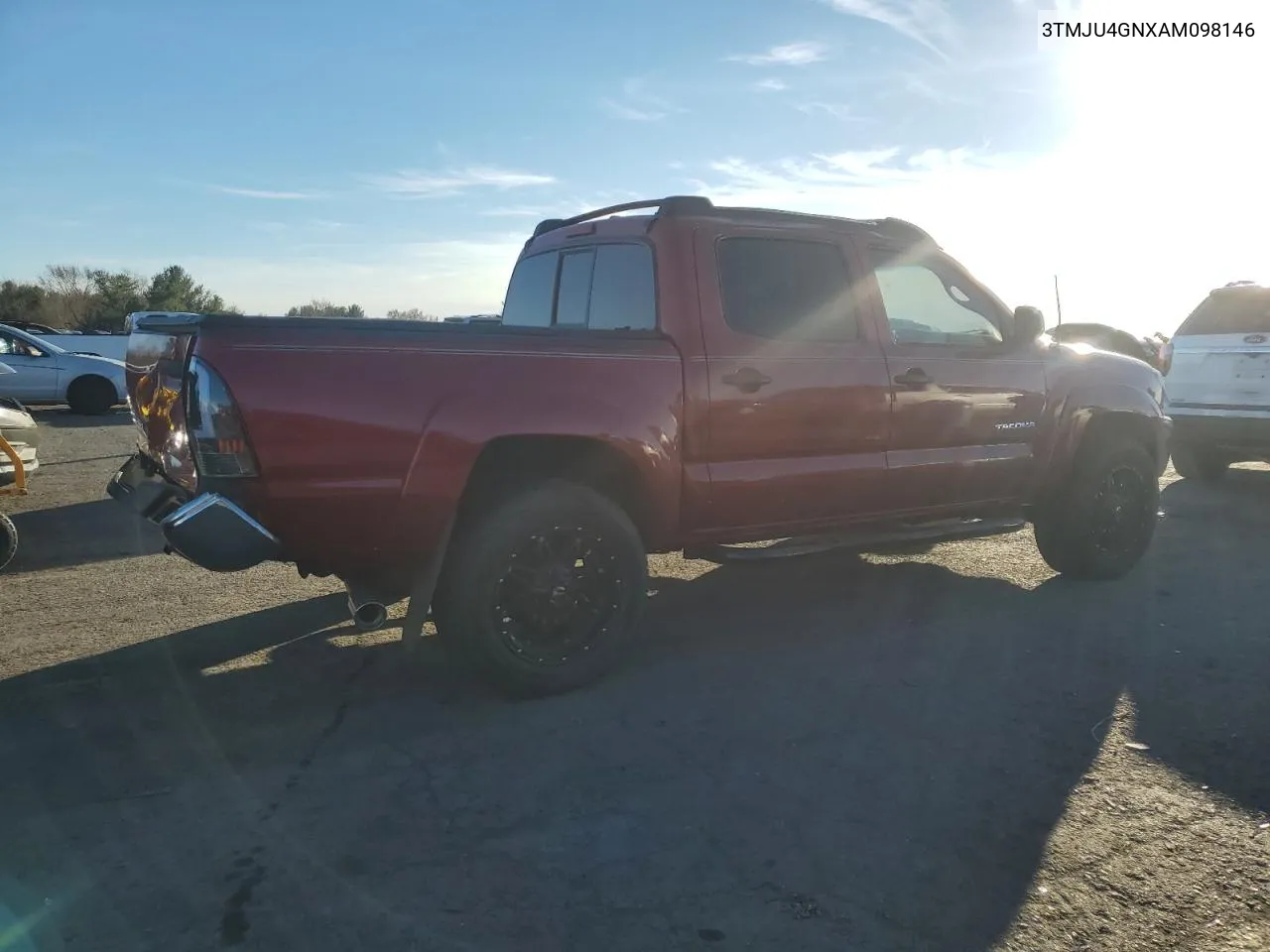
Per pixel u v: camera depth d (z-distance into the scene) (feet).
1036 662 15.25
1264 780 11.30
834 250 16.52
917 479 17.25
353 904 8.98
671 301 14.76
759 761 11.88
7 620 17.89
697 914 8.82
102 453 42.16
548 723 13.08
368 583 13.21
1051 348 19.30
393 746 12.39
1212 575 20.59
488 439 12.92
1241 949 8.34
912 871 9.50
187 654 15.99
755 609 18.42
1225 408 29.30
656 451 14.30
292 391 11.85
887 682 14.47
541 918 8.77
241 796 11.08
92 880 9.41
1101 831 10.21
